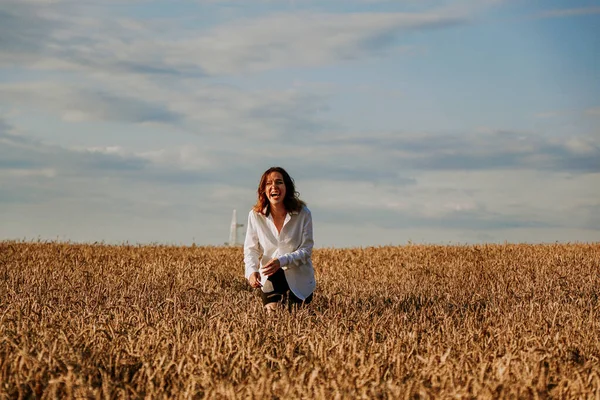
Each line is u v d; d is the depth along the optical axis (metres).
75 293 10.72
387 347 6.11
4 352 5.61
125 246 20.03
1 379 4.94
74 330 6.83
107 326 6.60
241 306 9.16
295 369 5.34
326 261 16.67
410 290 11.96
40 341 6.11
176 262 15.65
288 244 9.07
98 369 5.33
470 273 14.18
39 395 4.83
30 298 9.15
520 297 11.15
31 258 16.22
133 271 14.00
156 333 6.38
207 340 6.31
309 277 9.16
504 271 14.73
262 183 9.05
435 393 4.69
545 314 8.70
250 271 8.98
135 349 5.80
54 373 4.99
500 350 6.05
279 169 9.04
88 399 4.59
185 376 5.19
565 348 6.19
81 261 15.91
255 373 5.14
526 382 4.86
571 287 12.17
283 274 9.10
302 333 6.70
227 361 5.52
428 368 5.19
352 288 12.34
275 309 8.26
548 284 12.33
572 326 7.80
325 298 10.85
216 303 8.92
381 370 5.31
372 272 14.99
